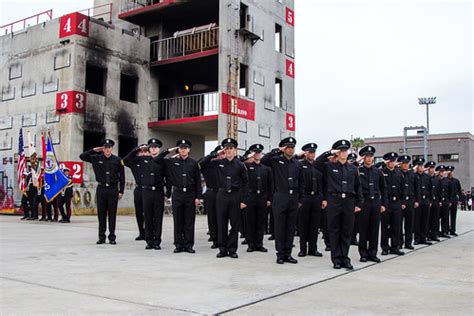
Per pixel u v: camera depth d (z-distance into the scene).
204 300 5.21
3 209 20.48
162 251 9.38
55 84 21.81
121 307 4.82
